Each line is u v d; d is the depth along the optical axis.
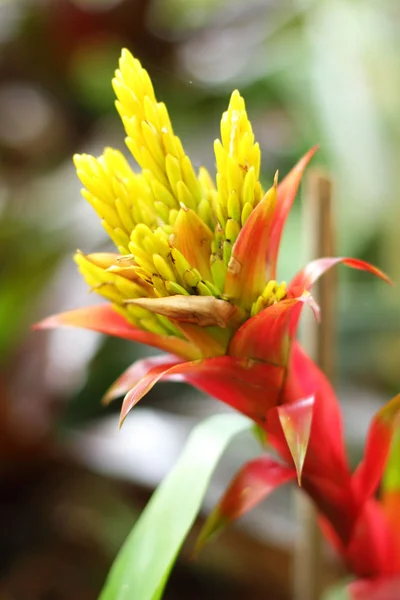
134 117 0.56
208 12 1.83
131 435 1.16
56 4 1.59
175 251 0.55
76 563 1.17
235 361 0.58
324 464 0.61
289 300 0.55
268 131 1.67
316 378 0.61
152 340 0.59
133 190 0.56
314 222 0.67
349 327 1.17
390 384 1.31
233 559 1.06
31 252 1.30
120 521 1.16
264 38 1.66
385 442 0.61
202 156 1.50
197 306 0.55
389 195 1.38
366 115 1.41
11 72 1.71
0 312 1.24
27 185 1.56
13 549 1.18
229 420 0.64
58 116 1.76
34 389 1.21
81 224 1.33
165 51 1.66
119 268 0.55
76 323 0.60
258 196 0.56
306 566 0.69
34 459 1.15
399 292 1.34
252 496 0.60
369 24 1.47
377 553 0.63
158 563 0.59
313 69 1.48
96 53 1.62
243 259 0.56
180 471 0.62
